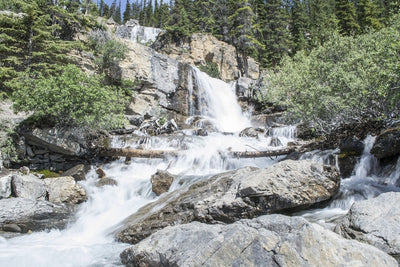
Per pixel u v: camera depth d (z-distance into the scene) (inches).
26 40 703.1
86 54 821.9
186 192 380.2
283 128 772.6
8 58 643.5
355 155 449.4
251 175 321.7
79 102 494.6
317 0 2188.7
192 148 631.8
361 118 482.3
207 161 571.2
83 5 959.0
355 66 559.8
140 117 813.9
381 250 190.5
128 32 2158.0
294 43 1711.4
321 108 523.5
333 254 177.5
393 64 384.8
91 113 503.8
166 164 570.9
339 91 510.6
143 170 554.6
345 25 1550.2
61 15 816.3
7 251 281.1
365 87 453.4
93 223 378.6
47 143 485.4
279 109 1042.7
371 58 472.1
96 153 536.7
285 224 207.3
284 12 1765.5
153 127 776.3
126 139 631.8
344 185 372.5
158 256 225.0
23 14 716.0
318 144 539.2
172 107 984.3
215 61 1557.6
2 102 583.2
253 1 2162.9
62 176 478.3
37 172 487.5
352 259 175.9
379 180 396.8
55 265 257.9
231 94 1213.1
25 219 362.6
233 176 346.9
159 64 981.2
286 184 306.8
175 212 333.1
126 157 567.5
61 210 397.7
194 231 232.5
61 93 482.3
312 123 629.9
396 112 443.5
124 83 857.5
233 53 1643.7
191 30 1700.3
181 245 222.4
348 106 465.1
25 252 279.0
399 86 401.7
